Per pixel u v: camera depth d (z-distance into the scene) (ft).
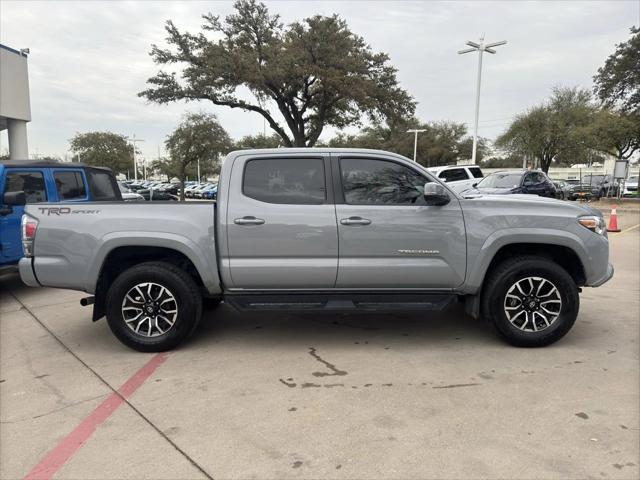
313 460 9.16
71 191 26.09
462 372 13.19
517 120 127.13
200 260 14.55
